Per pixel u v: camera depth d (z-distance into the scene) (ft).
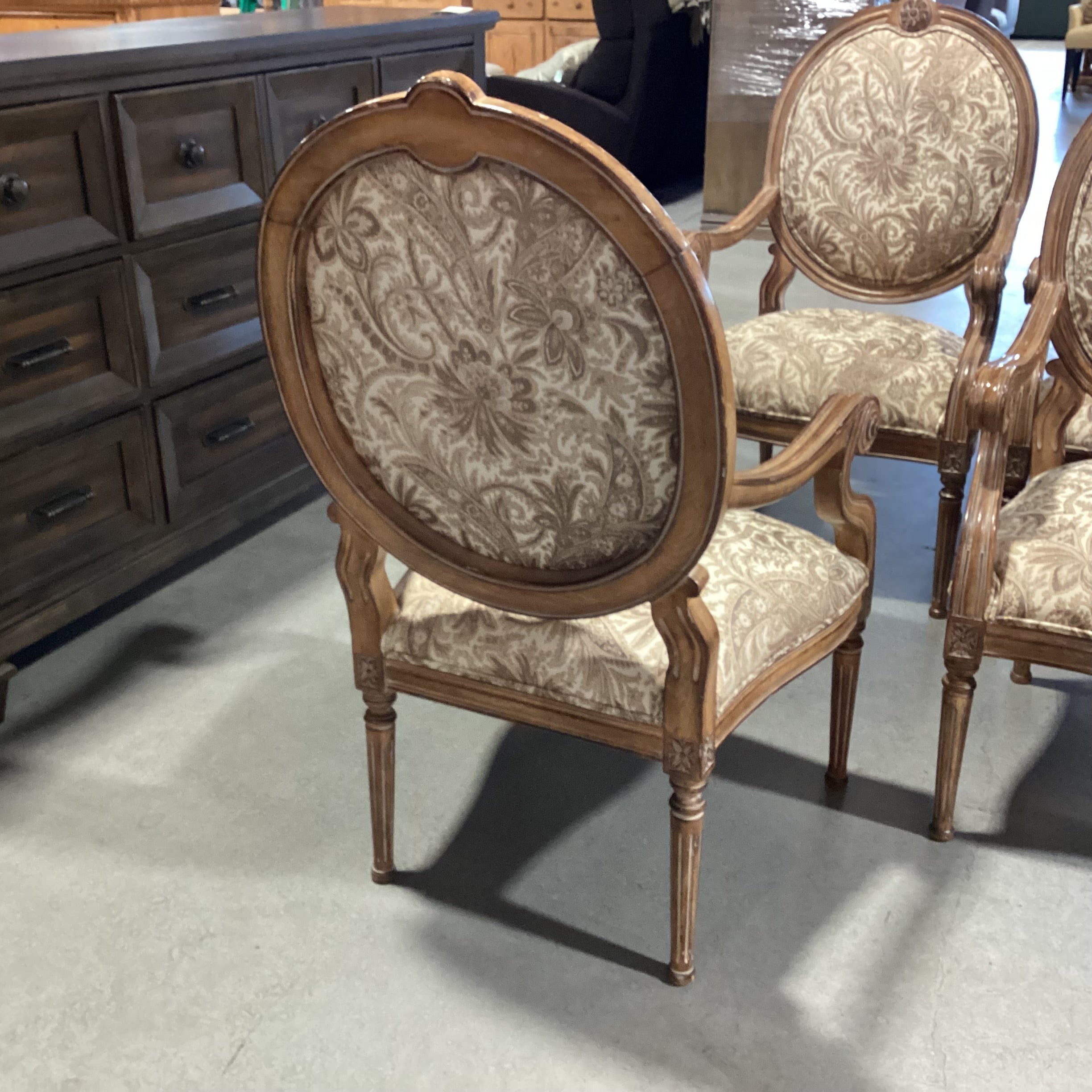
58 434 6.84
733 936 5.21
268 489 8.78
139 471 7.50
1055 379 6.42
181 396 7.75
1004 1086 4.46
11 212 6.35
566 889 5.52
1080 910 5.32
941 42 7.84
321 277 3.98
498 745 6.63
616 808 6.10
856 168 8.16
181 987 4.98
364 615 4.98
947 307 14.44
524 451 4.00
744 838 5.81
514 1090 4.48
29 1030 4.77
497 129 3.33
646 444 3.76
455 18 9.78
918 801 6.08
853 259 8.37
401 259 3.76
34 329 6.61
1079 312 6.21
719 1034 4.71
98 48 6.84
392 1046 4.68
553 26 25.54
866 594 5.57
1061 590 5.08
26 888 5.54
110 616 8.04
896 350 7.45
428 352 3.93
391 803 5.42
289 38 8.01
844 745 6.06
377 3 21.83
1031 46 39.09
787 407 7.51
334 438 4.40
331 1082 4.52
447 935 5.25
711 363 3.49
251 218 8.13
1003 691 7.02
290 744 6.64
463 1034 4.74
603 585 4.19
